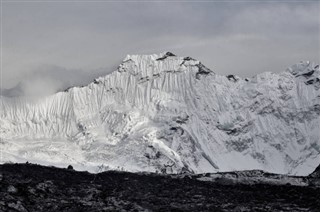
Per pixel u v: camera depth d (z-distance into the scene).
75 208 156.00
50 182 174.00
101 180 188.38
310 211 161.75
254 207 165.88
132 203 163.38
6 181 168.75
